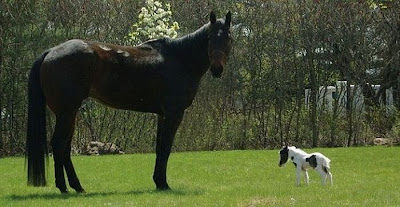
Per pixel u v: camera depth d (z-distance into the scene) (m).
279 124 26.02
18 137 23.77
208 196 10.63
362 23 26.39
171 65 11.50
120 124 24.19
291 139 26.11
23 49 23.69
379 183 12.80
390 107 26.52
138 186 12.77
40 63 10.90
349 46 26.27
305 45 26.03
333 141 26.17
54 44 24.09
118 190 11.95
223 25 11.23
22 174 15.19
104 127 24.16
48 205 9.64
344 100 26.44
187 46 11.56
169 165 17.17
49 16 24.14
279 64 26.06
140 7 24.58
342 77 26.56
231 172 15.55
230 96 25.58
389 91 27.48
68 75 10.72
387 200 10.00
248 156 19.86
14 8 23.41
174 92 11.47
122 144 24.20
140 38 23.77
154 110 11.64
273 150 22.97
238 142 25.59
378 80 26.94
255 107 25.89
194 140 24.84
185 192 11.26
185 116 24.61
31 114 10.80
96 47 11.04
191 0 25.52
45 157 11.22
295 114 26.11
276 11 26.05
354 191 11.11
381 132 26.56
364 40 26.41
